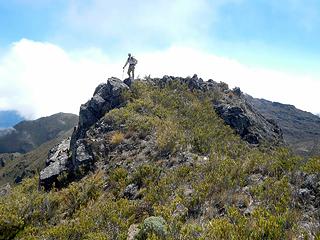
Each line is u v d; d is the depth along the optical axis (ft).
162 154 74.49
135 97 108.78
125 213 52.65
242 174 57.41
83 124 105.09
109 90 110.83
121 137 85.35
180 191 55.57
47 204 66.54
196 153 75.00
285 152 66.64
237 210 45.11
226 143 83.30
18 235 59.00
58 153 105.29
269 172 57.41
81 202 65.26
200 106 109.19
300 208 45.68
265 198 48.37
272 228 37.86
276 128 131.64
